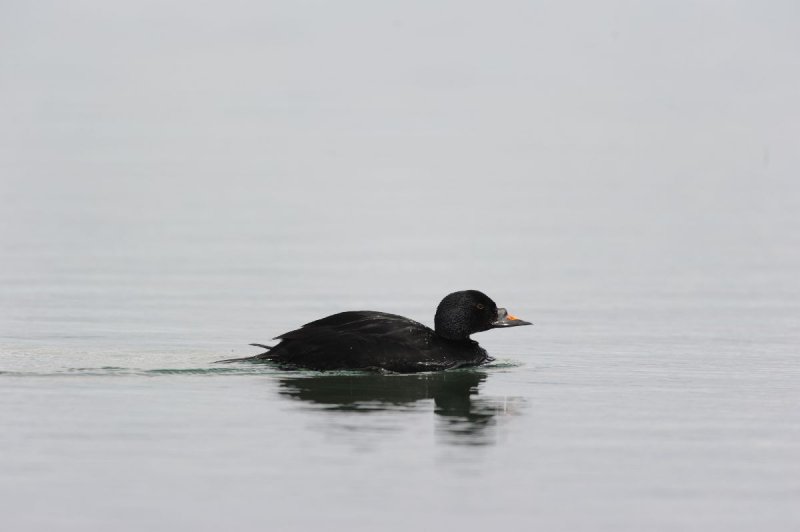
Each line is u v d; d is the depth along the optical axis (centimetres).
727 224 3077
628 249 2789
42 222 3027
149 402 1465
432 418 1415
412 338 1678
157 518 1087
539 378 1652
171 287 2342
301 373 1639
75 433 1328
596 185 3650
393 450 1285
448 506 1122
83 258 2625
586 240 2889
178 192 3472
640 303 2253
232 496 1139
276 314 2122
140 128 4578
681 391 1578
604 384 1617
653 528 1082
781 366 1750
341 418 1406
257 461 1238
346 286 2386
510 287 2394
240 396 1503
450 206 3328
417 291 2350
